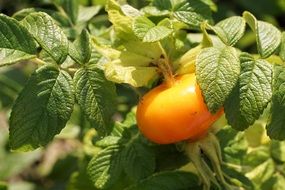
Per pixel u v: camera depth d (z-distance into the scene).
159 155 0.20
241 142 0.21
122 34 0.18
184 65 0.18
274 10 0.39
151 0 0.20
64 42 0.17
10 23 0.17
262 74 0.17
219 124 0.20
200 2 0.20
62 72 0.17
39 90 0.17
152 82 0.19
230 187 0.19
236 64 0.16
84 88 0.17
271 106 0.17
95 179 0.20
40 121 0.16
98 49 0.19
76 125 0.28
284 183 0.23
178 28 0.20
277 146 0.23
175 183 0.19
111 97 0.17
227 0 0.39
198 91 0.17
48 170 0.34
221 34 0.18
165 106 0.17
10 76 0.33
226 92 0.16
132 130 0.20
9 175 0.33
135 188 0.19
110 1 0.18
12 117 0.16
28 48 0.17
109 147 0.20
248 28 0.35
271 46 0.18
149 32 0.17
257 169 0.23
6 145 0.34
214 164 0.19
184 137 0.17
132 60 0.18
